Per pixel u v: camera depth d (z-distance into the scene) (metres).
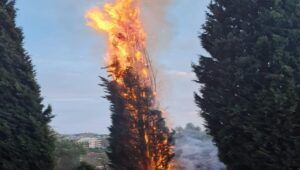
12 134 20.27
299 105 14.63
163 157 20.62
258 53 15.50
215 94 16.47
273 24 15.63
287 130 14.66
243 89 15.55
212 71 17.09
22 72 21.44
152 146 20.36
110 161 20.81
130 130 20.31
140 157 20.25
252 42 15.89
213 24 17.27
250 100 15.37
